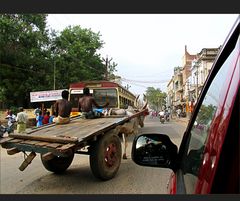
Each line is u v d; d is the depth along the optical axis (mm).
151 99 107062
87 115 8383
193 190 1460
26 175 6984
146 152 2197
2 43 31375
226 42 1684
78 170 7316
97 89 13734
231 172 1124
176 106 72812
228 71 1469
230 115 1180
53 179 6492
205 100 2064
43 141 5668
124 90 16469
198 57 42312
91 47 38688
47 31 36500
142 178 6316
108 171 6148
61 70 35156
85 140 5348
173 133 16312
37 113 19469
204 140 1673
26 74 34000
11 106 32188
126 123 8273
